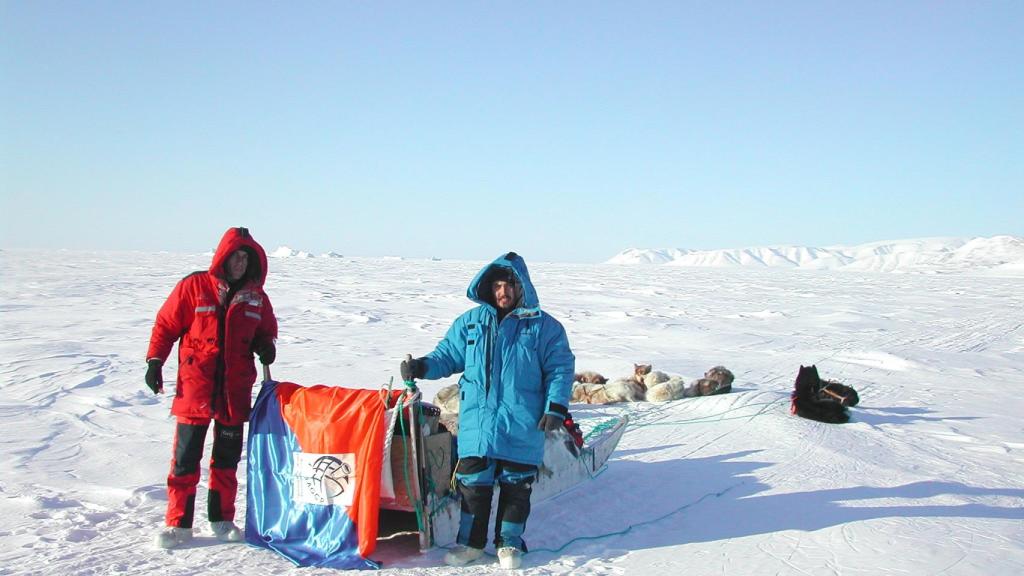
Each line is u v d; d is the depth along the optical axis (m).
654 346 15.98
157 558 3.78
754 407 8.21
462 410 3.92
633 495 5.16
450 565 3.75
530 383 3.89
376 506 3.76
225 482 4.12
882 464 6.06
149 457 6.05
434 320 20.52
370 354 13.22
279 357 12.59
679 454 6.42
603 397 8.96
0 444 6.39
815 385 8.04
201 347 4.00
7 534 4.14
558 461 5.06
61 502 4.78
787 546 4.11
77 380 9.71
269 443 4.05
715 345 16.42
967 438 7.29
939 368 12.92
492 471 3.86
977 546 4.08
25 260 60.91
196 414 3.97
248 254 4.12
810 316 24.95
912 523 4.46
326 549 3.80
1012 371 12.97
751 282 57.75
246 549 3.95
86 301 23.41
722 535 4.32
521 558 3.86
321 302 25.75
